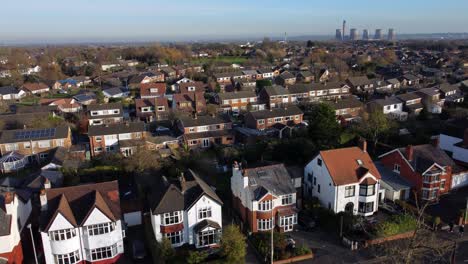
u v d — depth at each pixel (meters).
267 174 54.69
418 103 115.50
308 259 45.69
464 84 137.50
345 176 54.44
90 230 44.19
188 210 47.78
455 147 71.56
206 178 68.38
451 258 42.38
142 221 55.03
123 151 82.06
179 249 47.91
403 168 61.69
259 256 46.41
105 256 45.47
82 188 47.16
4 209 43.06
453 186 63.03
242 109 125.19
